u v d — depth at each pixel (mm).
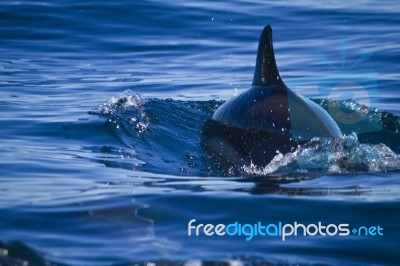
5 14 72875
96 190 33094
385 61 62312
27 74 59562
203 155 40469
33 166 36594
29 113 47219
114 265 25531
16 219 29156
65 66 62312
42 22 71875
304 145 37875
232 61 63750
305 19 74375
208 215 30422
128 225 28984
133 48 67312
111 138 42000
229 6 77625
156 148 41188
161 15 74250
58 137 42031
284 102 39281
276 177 36219
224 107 41438
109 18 73250
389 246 28109
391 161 38719
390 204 31766
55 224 28844
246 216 30547
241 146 38938
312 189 34031
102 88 55625
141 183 34594
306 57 64125
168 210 30688
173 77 59219
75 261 25719
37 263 25469
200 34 70688
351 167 37562
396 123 46156
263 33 40188
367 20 74125
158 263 25797
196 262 26000
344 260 26859
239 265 25938
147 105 47500
